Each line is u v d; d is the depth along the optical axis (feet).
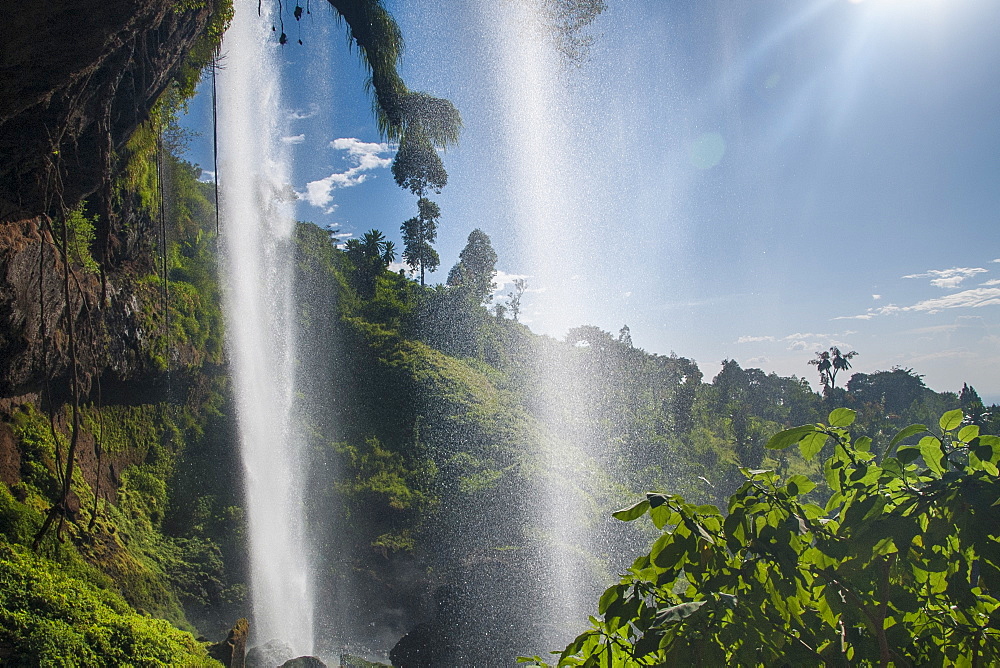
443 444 139.54
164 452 80.94
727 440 225.15
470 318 214.07
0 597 34.99
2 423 49.65
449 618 80.38
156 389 81.61
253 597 75.41
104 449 67.82
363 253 234.58
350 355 165.58
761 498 11.18
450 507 113.29
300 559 90.89
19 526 43.60
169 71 56.49
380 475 120.06
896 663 10.27
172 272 102.06
